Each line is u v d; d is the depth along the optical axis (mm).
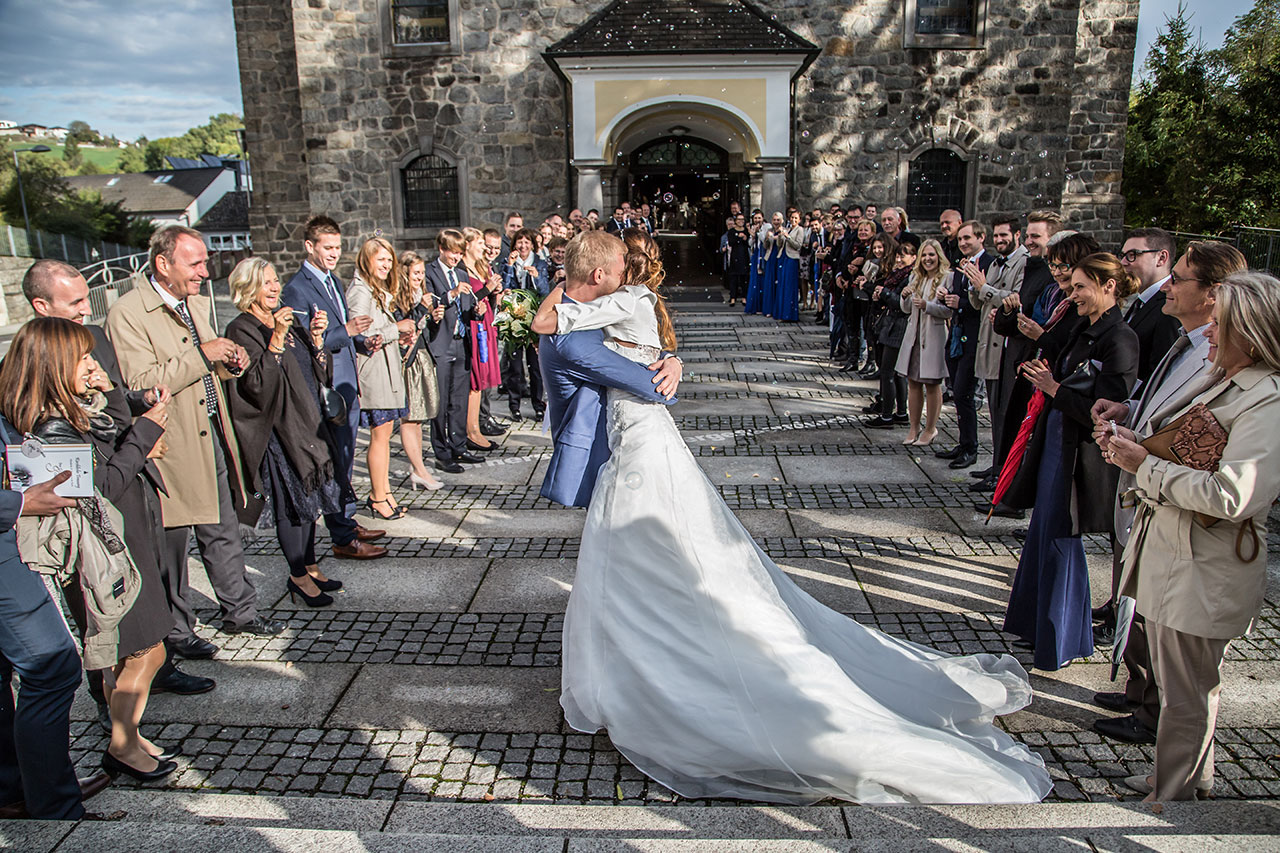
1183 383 3100
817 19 17562
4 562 2734
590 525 3408
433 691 3904
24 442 2816
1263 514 2631
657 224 22859
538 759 3385
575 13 17656
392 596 4898
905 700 3479
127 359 3938
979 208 18156
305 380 4688
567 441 3443
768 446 7793
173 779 3301
